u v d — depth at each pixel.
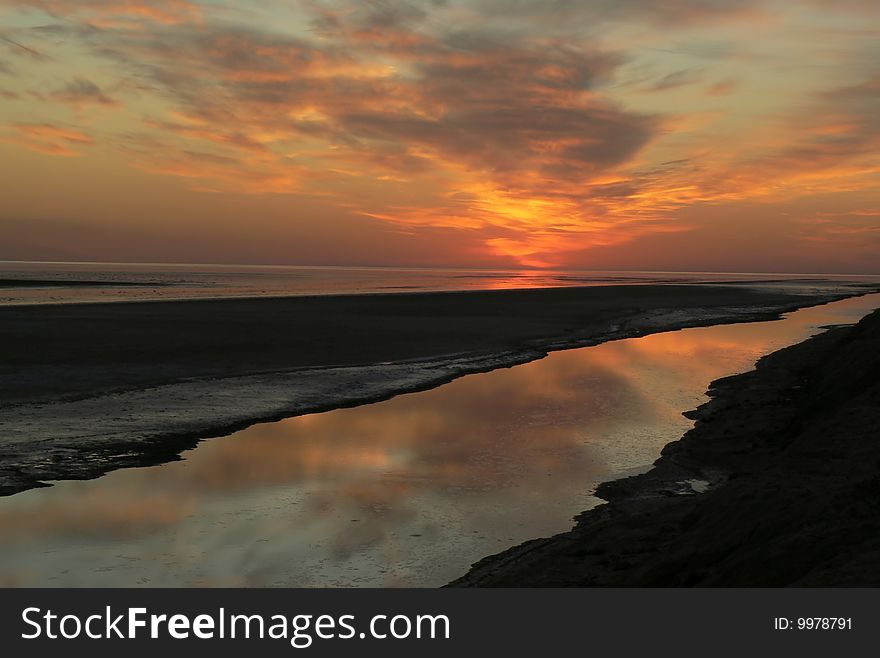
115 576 9.16
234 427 17.38
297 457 14.89
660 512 10.48
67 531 10.74
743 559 7.07
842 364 18.81
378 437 16.66
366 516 11.48
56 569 9.37
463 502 12.16
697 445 15.80
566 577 8.52
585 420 18.56
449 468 14.16
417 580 9.09
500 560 9.58
